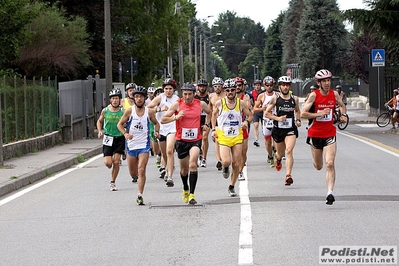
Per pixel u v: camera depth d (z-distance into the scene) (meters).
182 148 23.28
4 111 40.47
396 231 17.83
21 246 17.62
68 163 38.69
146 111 23.78
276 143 27.98
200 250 16.33
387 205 21.77
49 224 20.55
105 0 58.56
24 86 44.72
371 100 85.44
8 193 28.11
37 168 34.25
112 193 26.59
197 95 33.22
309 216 20.14
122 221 20.52
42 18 62.31
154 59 86.25
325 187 26.14
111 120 27.23
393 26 63.00
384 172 30.34
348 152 39.97
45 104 49.66
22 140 43.12
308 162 35.09
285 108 27.27
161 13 88.06
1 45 52.34
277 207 21.83
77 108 58.66
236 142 24.23
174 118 23.02
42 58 63.59
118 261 15.62
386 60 86.31
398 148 42.28
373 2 64.38
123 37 88.62
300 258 15.20
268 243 16.78
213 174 31.30
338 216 20.05
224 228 18.80
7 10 51.50
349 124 72.44
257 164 34.88
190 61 157.88
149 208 22.62
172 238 17.81
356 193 24.36
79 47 66.69
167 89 29.95
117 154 27.30
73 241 17.97
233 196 24.42
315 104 22.38
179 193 25.88
